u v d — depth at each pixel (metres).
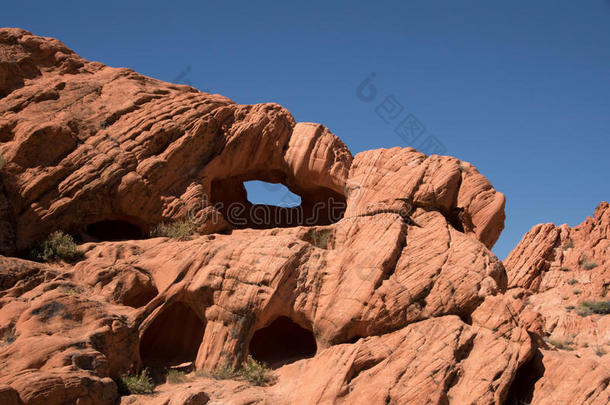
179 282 17.12
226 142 22.05
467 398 14.54
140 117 20.94
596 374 15.32
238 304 16.58
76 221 19.11
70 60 22.02
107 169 19.50
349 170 23.33
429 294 17.14
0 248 17.64
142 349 17.72
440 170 21.83
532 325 17.17
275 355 18.20
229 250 17.55
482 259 18.42
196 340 18.27
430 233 19.44
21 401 11.91
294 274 17.17
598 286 35.50
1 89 20.38
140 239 20.25
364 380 14.83
